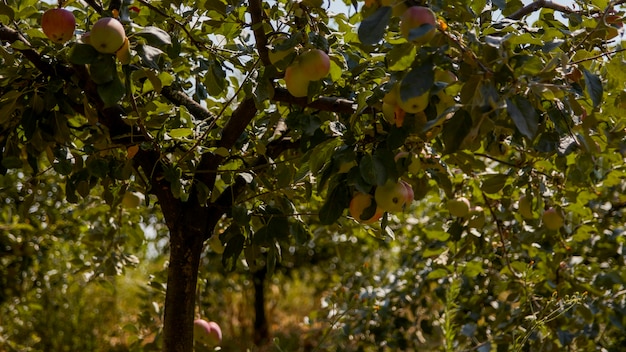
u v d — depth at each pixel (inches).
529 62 58.3
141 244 126.4
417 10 55.6
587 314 107.3
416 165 72.5
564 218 105.0
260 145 80.0
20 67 79.0
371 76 79.2
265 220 82.4
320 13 74.1
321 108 75.5
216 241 103.5
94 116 78.4
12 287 186.7
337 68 72.4
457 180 111.7
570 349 117.9
